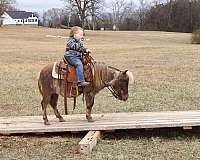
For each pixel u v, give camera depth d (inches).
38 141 382.6
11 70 1077.8
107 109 550.3
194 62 1210.6
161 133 410.3
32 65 1213.7
